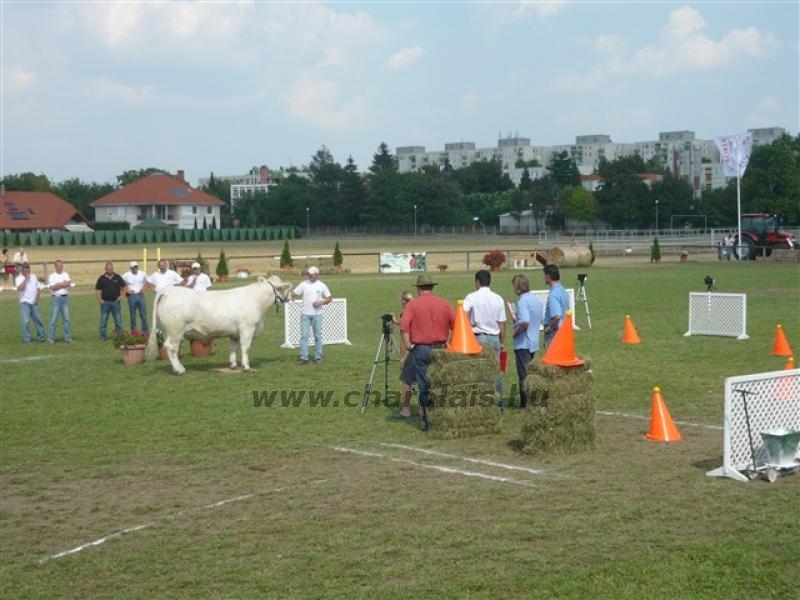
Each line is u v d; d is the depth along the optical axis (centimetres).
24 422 1300
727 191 11706
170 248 8931
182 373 1706
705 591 659
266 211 15100
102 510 895
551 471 997
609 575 690
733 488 918
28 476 1023
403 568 714
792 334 2195
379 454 1091
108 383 1625
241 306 1712
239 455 1100
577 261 5334
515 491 920
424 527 811
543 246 7875
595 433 1105
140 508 898
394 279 4572
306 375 1688
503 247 8200
